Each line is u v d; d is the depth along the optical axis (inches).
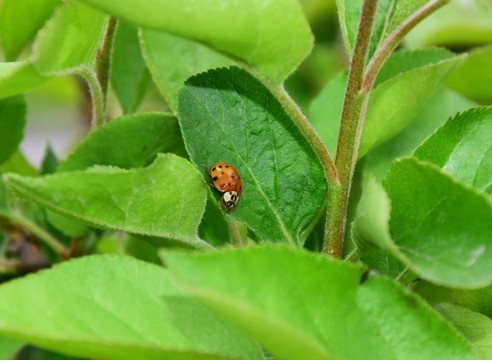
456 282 3.3
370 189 3.5
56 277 3.6
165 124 5.0
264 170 4.4
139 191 3.8
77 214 3.8
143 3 3.3
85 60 4.1
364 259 4.3
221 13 3.4
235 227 4.9
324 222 4.7
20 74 3.6
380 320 3.5
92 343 3.3
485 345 4.1
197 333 3.7
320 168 4.4
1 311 3.4
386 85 4.4
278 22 3.5
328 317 3.3
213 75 4.4
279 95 3.9
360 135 4.2
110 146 5.0
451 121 4.2
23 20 4.3
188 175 3.9
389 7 4.6
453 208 3.5
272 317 2.7
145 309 3.7
